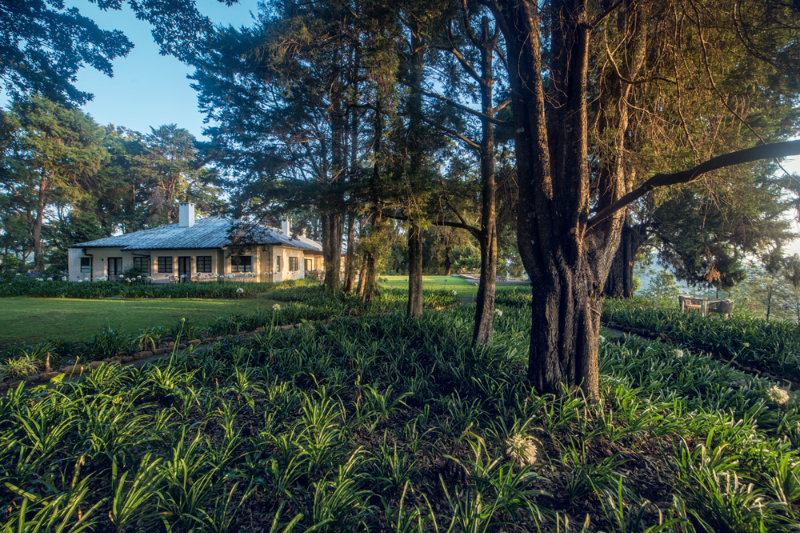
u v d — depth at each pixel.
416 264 8.05
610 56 3.80
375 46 6.30
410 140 6.91
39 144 28.80
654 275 22.00
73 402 3.44
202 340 7.08
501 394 3.80
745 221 12.29
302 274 30.27
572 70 3.86
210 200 40.56
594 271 3.90
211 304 13.47
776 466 2.56
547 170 3.91
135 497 2.13
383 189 6.39
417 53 6.84
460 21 6.43
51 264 32.22
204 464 2.59
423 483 2.57
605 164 4.22
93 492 2.44
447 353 5.50
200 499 2.25
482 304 5.85
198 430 3.19
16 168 28.42
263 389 4.29
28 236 31.39
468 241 10.24
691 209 13.84
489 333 5.85
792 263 12.89
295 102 10.37
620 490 2.11
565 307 3.77
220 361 5.06
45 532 1.86
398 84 6.84
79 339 7.20
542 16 4.28
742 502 2.18
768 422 3.59
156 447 2.98
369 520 2.24
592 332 3.78
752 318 9.46
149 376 4.31
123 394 3.81
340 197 7.79
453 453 2.97
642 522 2.16
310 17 9.36
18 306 12.05
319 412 3.36
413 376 4.73
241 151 13.09
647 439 3.11
